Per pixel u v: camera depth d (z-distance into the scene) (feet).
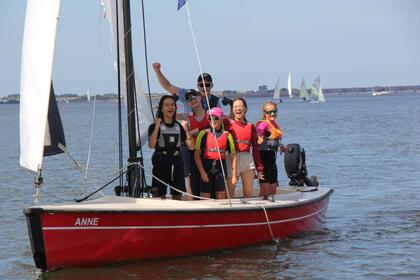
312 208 39.24
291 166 43.88
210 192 35.70
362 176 68.03
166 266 31.37
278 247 35.42
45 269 29.68
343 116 247.70
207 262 32.24
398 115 241.76
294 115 274.36
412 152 92.94
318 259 33.17
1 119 327.67
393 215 45.32
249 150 37.14
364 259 33.14
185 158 36.58
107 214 29.86
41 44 29.66
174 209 31.35
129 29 33.47
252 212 34.35
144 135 36.14
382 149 99.45
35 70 29.73
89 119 288.71
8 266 32.65
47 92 29.58
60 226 29.19
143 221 30.81
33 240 29.12
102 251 30.32
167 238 31.73
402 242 36.76
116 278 29.55
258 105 484.33
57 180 67.15
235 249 34.32
